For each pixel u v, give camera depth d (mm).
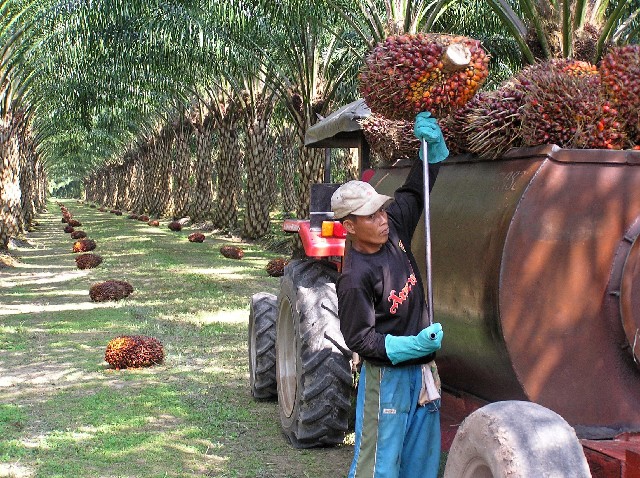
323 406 4871
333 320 4898
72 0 17766
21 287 14195
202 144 34688
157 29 16891
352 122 4918
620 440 2971
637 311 3018
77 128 45250
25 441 5344
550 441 2471
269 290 13344
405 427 3168
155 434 5469
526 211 3023
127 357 7613
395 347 3031
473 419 2676
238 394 6582
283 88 19125
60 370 7562
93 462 4906
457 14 12820
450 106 3293
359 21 13680
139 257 19594
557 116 3143
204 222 34500
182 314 10844
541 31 7316
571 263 3039
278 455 5008
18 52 20719
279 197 53781
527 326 3041
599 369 3066
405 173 4395
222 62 18969
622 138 3193
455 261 3447
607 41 7324
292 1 13836
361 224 3076
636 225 3037
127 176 67000
